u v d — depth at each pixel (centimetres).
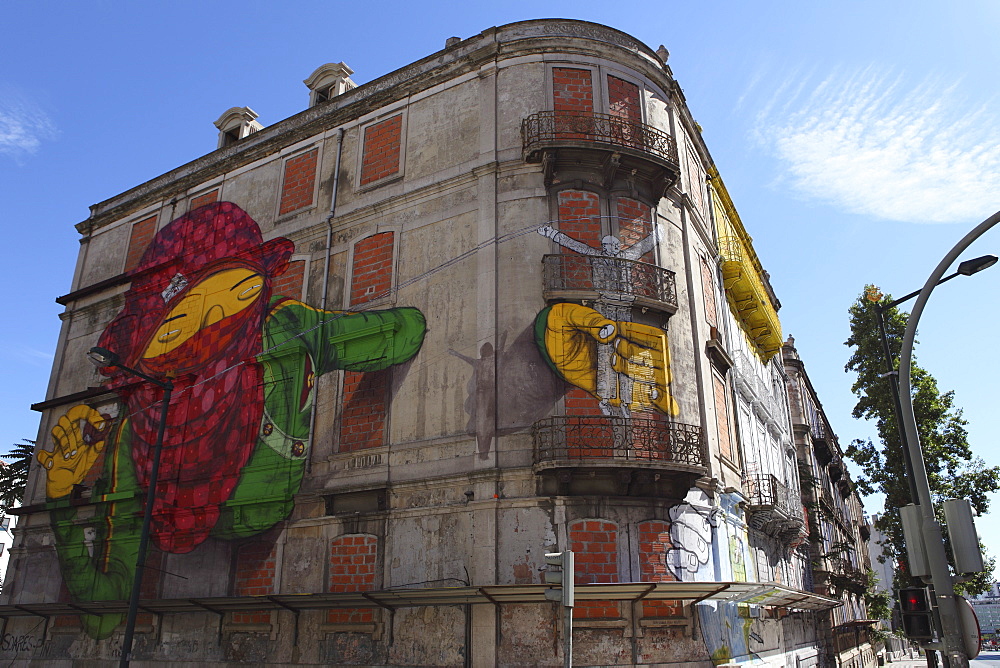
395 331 1816
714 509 1666
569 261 1694
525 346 1627
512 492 1511
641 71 2017
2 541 4675
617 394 1602
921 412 2547
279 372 1978
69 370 2534
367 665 1536
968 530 971
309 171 2217
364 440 1752
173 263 2392
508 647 1409
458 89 2009
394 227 1945
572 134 1780
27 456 3319
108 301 2534
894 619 5131
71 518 2219
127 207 2669
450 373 1689
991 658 8481
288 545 1761
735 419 2130
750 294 2525
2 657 2183
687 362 1792
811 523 3238
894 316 2695
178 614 1864
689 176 2197
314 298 2006
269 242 2170
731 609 1689
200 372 2152
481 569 1468
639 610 1444
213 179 2467
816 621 2802
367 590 1594
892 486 2544
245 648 1720
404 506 1623
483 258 1748
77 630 2055
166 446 2112
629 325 1675
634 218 1808
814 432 4041
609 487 1498
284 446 1877
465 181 1872
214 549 1878
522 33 1980
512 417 1574
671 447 1556
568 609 1012
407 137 2048
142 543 1461
